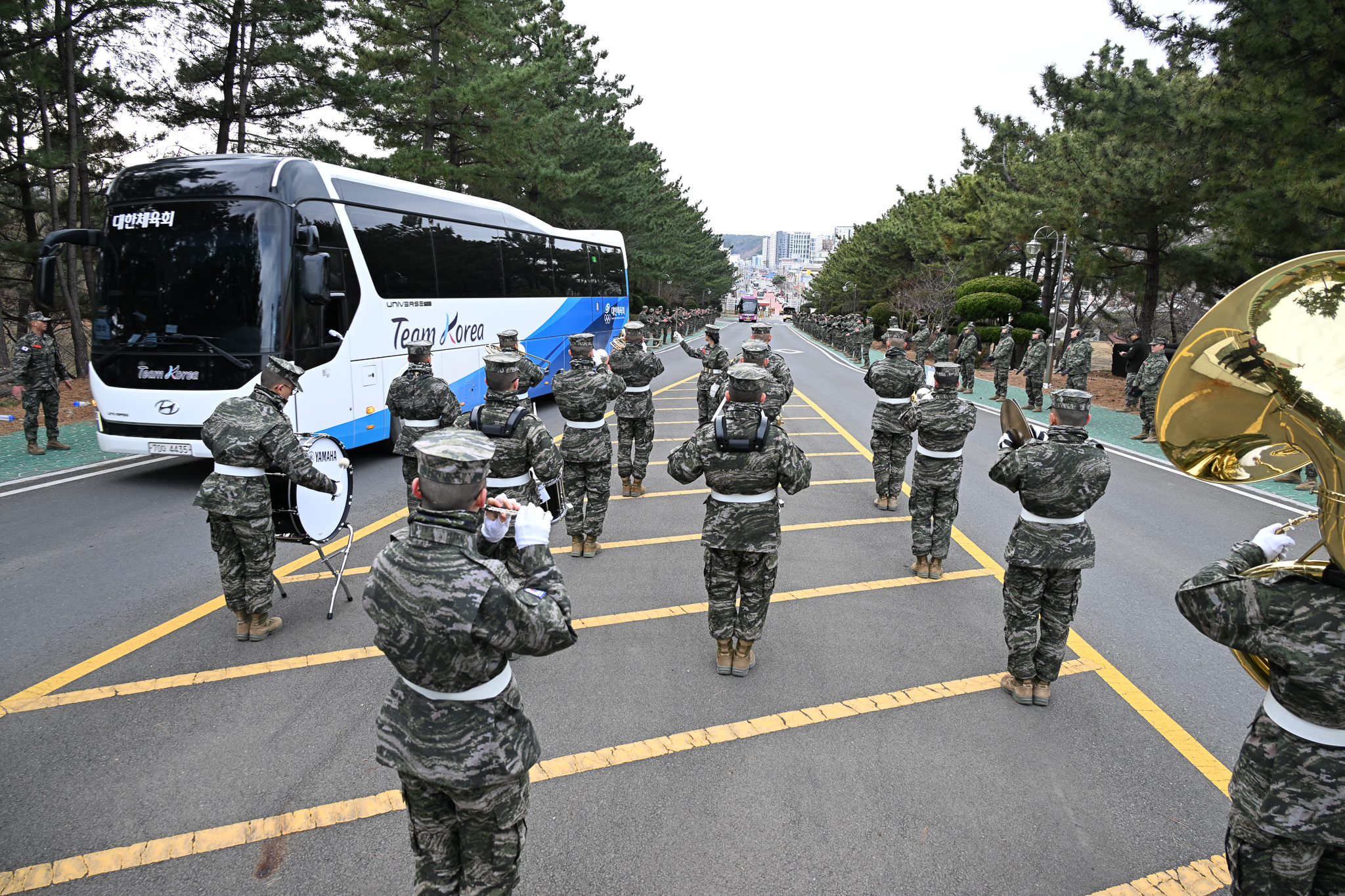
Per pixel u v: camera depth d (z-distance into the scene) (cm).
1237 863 266
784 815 362
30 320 1076
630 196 3581
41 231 2306
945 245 3462
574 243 1791
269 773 383
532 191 3088
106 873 315
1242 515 926
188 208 880
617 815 359
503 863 264
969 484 1055
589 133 3222
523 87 2338
